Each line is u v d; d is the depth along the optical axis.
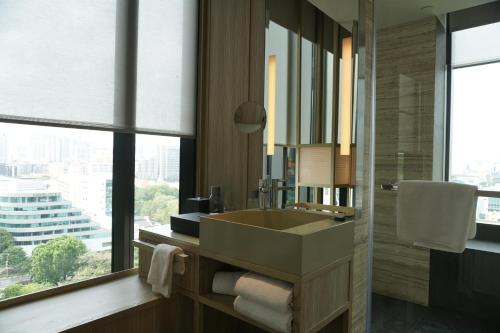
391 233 1.74
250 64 1.80
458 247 1.51
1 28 1.21
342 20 1.51
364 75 1.57
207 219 1.28
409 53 1.80
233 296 1.31
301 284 1.00
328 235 1.13
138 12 1.63
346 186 1.52
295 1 1.63
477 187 1.47
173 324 1.42
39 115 1.31
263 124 1.75
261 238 1.10
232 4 1.88
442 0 1.78
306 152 1.59
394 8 1.78
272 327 1.05
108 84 1.52
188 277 1.36
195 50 1.89
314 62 1.57
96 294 1.37
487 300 1.80
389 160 1.76
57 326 1.09
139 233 1.60
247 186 1.81
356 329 1.54
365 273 1.62
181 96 1.83
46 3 1.33
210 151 1.88
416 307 1.82
